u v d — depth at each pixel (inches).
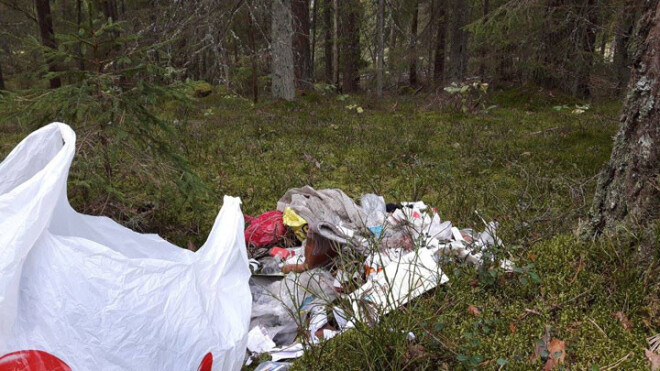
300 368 80.8
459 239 127.5
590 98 453.4
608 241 96.7
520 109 418.0
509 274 100.2
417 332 83.0
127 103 126.0
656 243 86.0
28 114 119.6
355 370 78.6
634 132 95.2
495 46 460.8
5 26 623.8
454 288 97.7
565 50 416.5
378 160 243.6
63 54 119.8
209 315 66.7
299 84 554.3
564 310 87.7
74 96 118.6
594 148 247.3
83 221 75.9
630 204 95.5
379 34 536.7
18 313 53.4
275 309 97.4
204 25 359.6
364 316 87.2
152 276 63.0
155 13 372.8
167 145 137.3
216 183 206.8
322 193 147.3
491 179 208.4
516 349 80.1
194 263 69.7
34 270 56.0
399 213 136.2
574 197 163.2
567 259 100.2
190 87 133.9
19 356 52.0
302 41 570.6
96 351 56.2
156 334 60.4
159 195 138.0
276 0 439.5
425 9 804.6
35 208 55.8
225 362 67.1
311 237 110.0
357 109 414.9
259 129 318.3
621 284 89.1
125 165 128.2
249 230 136.4
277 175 216.1
